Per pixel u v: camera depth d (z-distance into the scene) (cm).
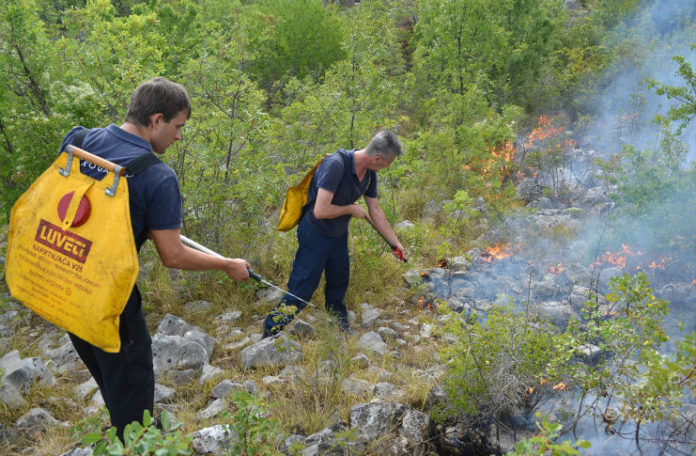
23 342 418
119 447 155
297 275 392
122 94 498
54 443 293
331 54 1137
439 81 942
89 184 199
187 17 1034
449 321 320
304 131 623
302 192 382
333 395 330
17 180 542
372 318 438
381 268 499
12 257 211
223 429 280
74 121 532
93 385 352
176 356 366
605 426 294
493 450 291
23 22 578
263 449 227
